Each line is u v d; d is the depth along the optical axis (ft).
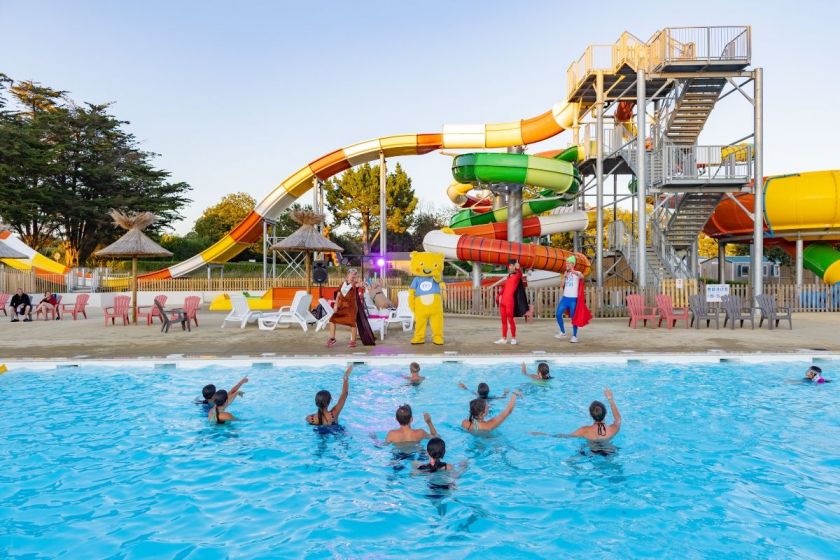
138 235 59.62
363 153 87.97
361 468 17.38
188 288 108.99
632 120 84.74
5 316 74.13
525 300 41.34
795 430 21.02
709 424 21.76
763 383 28.73
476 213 96.58
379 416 22.90
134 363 33.22
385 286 80.18
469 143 87.20
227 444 19.77
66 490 15.64
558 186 68.64
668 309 51.16
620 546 12.25
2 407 24.64
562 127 84.94
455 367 32.32
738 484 15.92
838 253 80.64
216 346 39.93
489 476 16.65
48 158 131.95
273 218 101.09
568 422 21.98
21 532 13.01
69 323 61.31
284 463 17.85
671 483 16.05
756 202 60.64
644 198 60.90
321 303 50.65
